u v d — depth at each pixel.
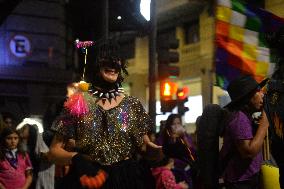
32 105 15.95
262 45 5.10
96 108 3.30
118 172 3.23
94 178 3.04
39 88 16.16
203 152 4.16
